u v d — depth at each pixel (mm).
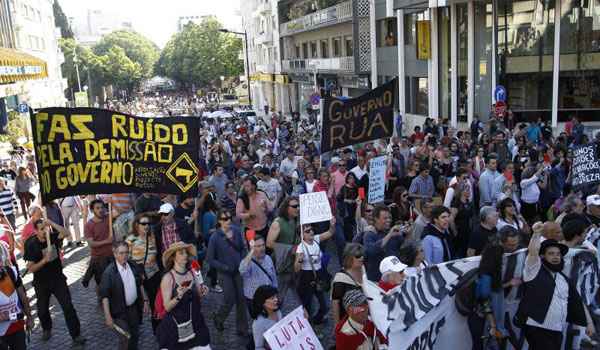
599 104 25469
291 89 63844
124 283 7211
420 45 30219
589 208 8180
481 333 6184
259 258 7680
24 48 53062
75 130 8227
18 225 17203
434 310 5898
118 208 10898
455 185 9547
